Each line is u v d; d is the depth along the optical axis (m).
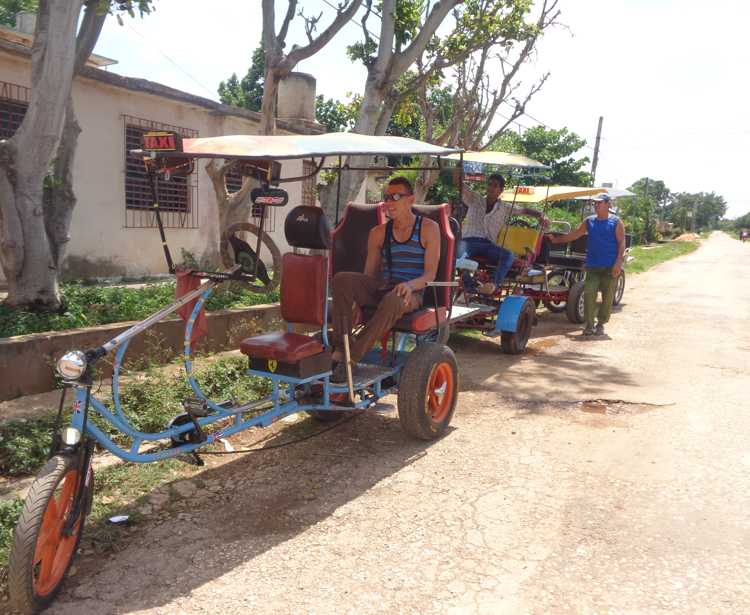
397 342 5.46
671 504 4.05
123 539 3.63
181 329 7.03
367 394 5.22
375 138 4.82
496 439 5.18
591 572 3.31
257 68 29.94
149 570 3.33
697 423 5.53
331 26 8.12
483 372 7.30
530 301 8.24
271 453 4.88
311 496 4.17
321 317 4.39
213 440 3.98
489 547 3.55
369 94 9.17
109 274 10.74
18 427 4.73
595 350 8.48
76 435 3.16
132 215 11.02
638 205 44.88
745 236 84.69
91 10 7.28
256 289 4.11
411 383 4.88
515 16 10.95
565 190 10.56
